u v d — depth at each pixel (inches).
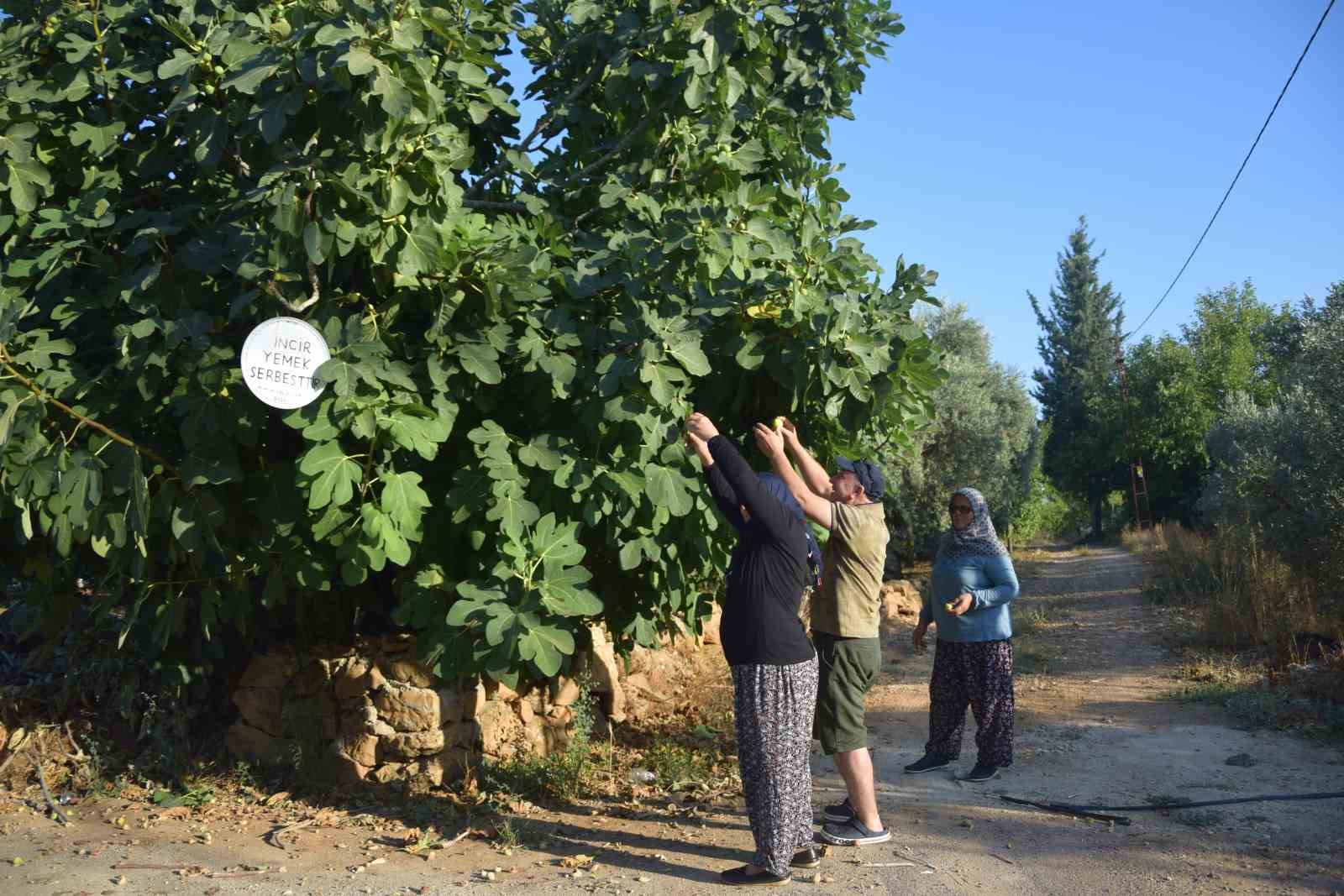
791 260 204.2
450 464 220.2
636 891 165.2
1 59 199.5
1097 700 341.4
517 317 202.4
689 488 206.1
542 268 199.5
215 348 188.1
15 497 179.8
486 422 201.6
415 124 173.0
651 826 202.5
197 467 189.9
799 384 197.2
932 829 201.0
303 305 187.8
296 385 173.2
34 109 202.2
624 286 201.3
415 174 178.5
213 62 186.5
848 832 190.5
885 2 254.2
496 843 190.1
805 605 357.1
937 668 248.5
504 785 224.8
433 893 163.6
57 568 230.7
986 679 239.6
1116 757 260.5
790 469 188.2
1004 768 252.4
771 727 166.2
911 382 206.5
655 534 217.3
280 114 166.6
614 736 282.0
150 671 244.2
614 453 205.3
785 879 168.1
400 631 267.9
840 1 248.2
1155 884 169.5
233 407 188.9
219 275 207.0
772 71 255.3
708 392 223.1
